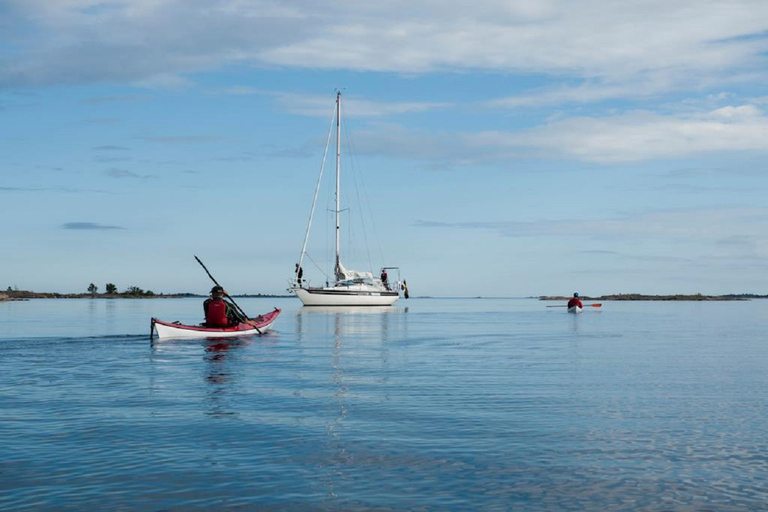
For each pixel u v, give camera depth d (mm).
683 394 14383
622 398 13836
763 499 7340
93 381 16469
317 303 74688
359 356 22953
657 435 10312
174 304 108875
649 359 22109
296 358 22203
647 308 102562
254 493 7508
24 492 7535
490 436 10250
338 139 75500
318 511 6953
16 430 10688
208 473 8266
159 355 23078
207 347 26375
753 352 24953
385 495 7453
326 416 11836
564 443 9805
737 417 11750
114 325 43031
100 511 6934
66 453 9211
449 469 8461
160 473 8266
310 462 8773
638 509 7039
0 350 24719
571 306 75188
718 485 7816
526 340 31125
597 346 27688
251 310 84750
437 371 18594
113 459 8906
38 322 47062
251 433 10461
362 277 76562
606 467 8539
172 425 11078
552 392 14672
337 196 75375
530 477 8117
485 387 15406
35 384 15922
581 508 7059
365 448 9500
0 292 141500
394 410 12422
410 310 88125
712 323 51156
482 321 52156
